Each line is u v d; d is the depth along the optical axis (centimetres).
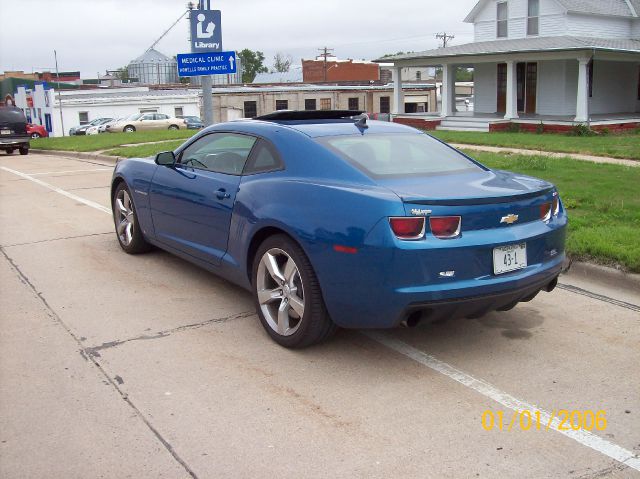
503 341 465
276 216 440
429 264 382
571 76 2734
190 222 558
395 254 379
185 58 1302
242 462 314
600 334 476
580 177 1080
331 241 402
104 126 4234
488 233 403
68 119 4931
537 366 423
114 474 305
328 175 438
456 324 499
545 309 530
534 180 478
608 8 2925
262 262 462
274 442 332
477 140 1980
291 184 447
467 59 2766
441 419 356
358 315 404
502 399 379
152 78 7469
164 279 611
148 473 305
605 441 334
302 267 425
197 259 559
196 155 570
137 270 641
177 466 311
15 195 1157
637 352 444
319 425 349
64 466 311
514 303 437
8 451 323
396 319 393
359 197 400
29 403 372
